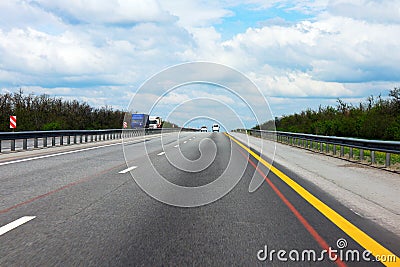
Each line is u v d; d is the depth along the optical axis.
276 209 9.23
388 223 8.09
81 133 33.06
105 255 5.95
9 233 7.04
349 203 10.00
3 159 19.36
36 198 10.17
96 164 17.89
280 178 14.37
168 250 6.21
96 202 9.80
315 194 11.20
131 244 6.49
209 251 6.20
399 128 36.50
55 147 27.77
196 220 8.14
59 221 7.91
